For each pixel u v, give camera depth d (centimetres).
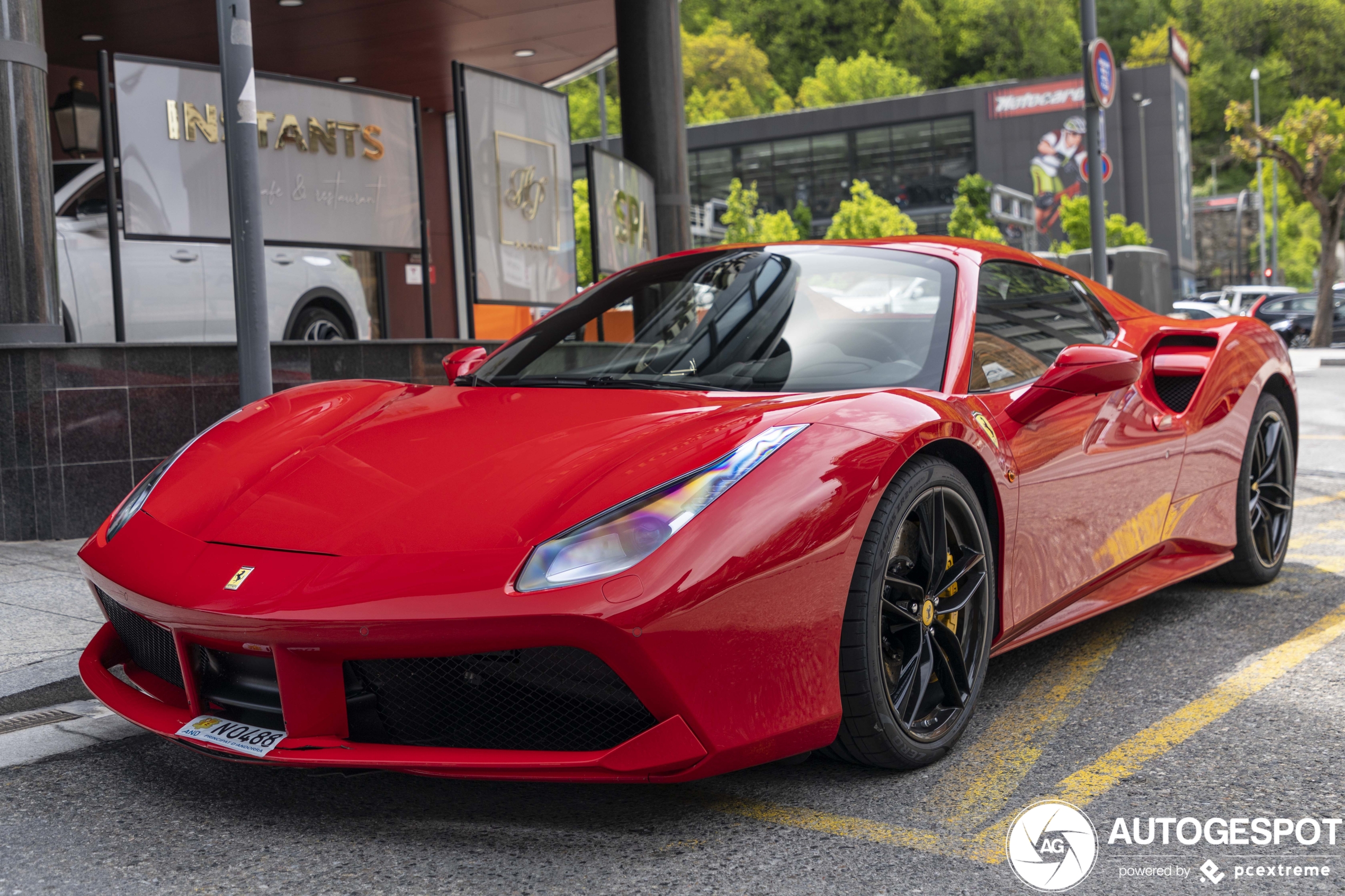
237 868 185
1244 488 368
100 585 217
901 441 216
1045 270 329
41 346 485
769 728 193
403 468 220
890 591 222
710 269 313
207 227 596
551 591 179
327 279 789
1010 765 228
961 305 274
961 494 234
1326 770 221
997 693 278
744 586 188
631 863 185
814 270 297
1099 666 298
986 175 6488
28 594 382
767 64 11756
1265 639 319
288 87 639
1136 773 222
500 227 748
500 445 224
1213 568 352
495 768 186
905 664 224
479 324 1259
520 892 175
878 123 6700
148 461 514
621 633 177
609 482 200
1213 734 243
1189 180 6525
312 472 224
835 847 190
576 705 191
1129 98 6138
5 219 504
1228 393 355
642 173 873
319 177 655
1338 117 3612
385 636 182
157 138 576
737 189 5938
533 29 1009
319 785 222
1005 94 6406
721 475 198
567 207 816
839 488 204
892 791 215
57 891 178
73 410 494
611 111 9462
